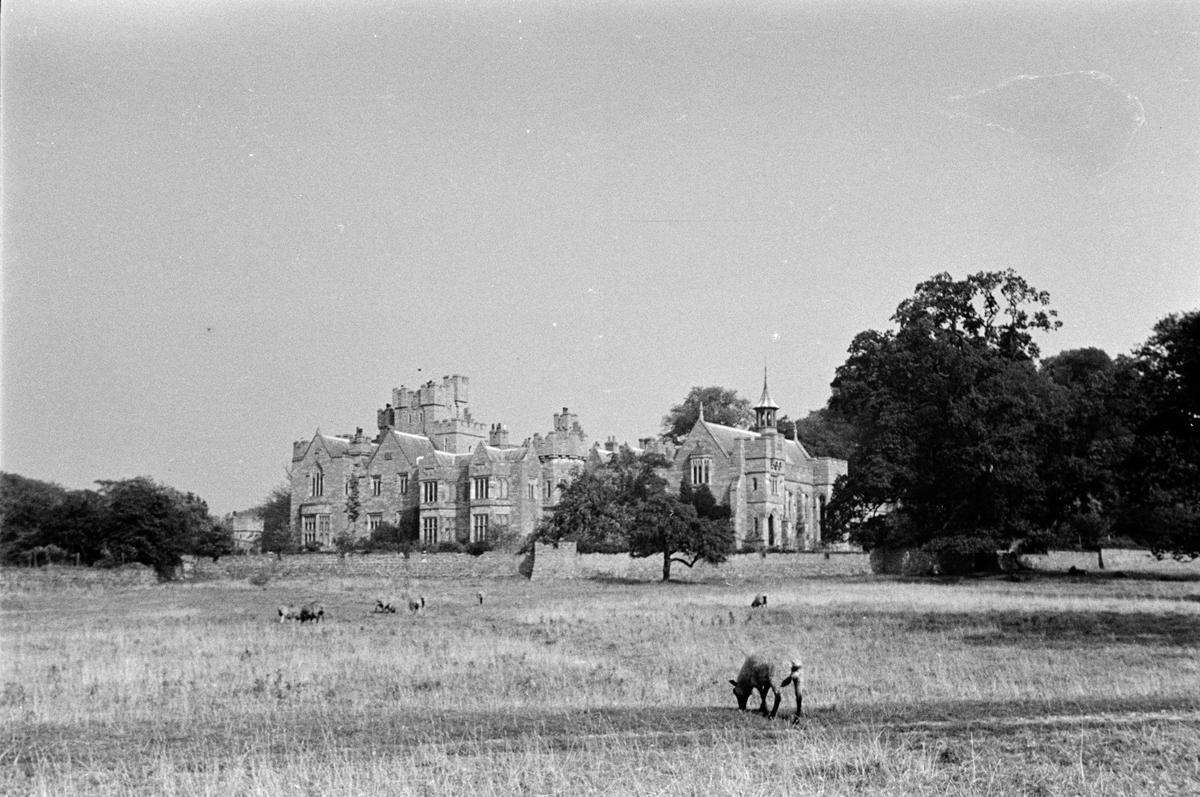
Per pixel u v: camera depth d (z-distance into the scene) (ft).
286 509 474.49
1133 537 312.71
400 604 197.36
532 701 86.33
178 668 105.81
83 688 94.12
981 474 276.82
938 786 58.34
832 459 397.19
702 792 56.65
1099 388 290.97
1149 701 83.66
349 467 389.19
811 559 287.28
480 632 138.92
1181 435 216.95
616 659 110.01
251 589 257.75
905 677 95.35
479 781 59.98
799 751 65.57
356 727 76.38
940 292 299.99
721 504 353.72
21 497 288.92
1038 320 302.04
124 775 62.80
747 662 78.74
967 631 134.72
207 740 73.15
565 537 285.84
